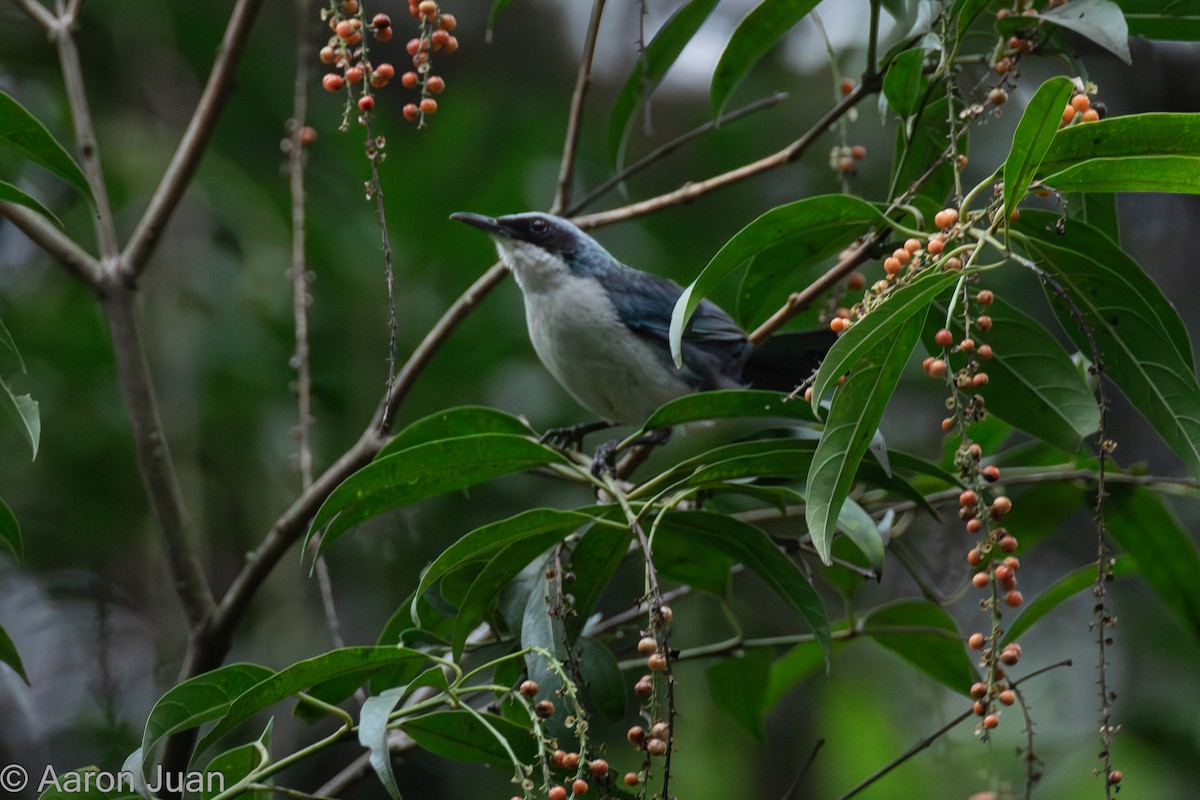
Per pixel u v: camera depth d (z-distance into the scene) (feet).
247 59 47.26
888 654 47.47
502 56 54.39
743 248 20.17
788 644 27.43
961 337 22.54
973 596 39.88
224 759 20.07
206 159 44.50
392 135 48.26
